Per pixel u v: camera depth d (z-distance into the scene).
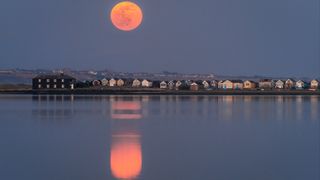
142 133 63.44
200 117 91.12
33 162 41.09
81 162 41.28
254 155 44.97
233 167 39.12
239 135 61.00
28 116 91.69
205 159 42.88
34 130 66.50
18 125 73.69
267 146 50.84
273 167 39.00
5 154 45.19
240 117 91.06
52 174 36.47
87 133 63.16
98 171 37.62
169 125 74.62
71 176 35.91
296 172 37.09
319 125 74.62
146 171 37.69
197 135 61.06
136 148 49.53
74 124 75.81
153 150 48.19
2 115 94.00
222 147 50.28
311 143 52.97
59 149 48.47
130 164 40.50
